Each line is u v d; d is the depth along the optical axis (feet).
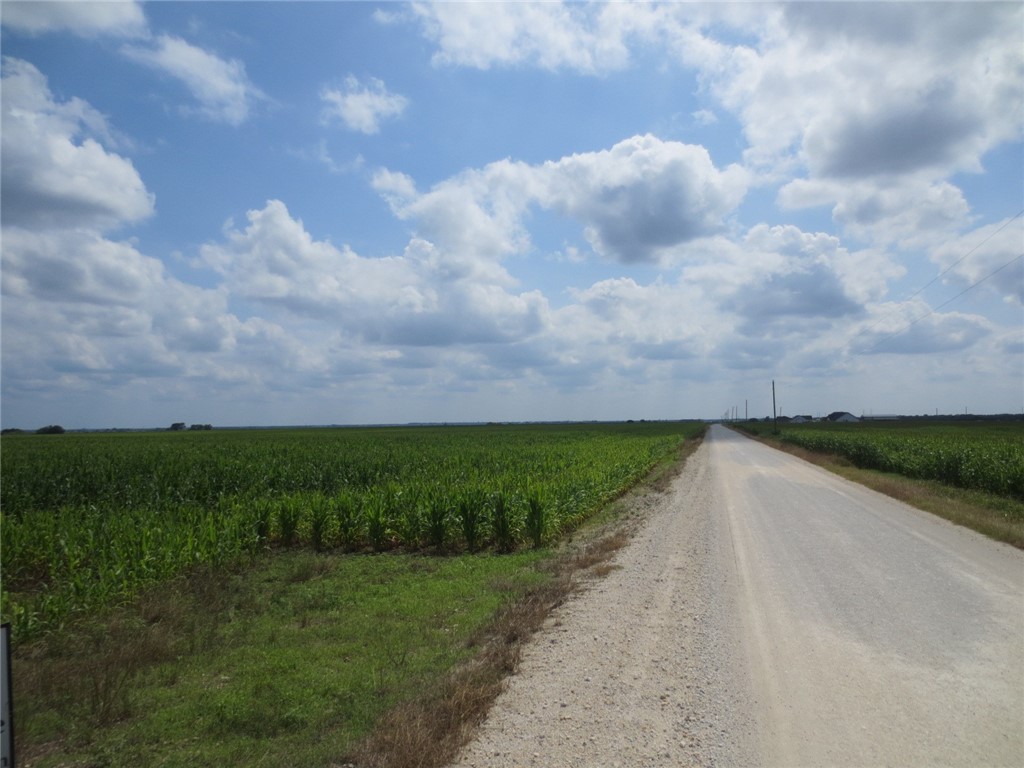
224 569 38.45
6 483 70.28
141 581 33.37
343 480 74.95
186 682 21.77
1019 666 20.98
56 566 36.01
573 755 15.43
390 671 21.85
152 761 16.34
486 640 24.72
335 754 16.02
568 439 181.27
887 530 47.73
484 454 105.09
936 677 20.11
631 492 80.69
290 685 20.92
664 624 25.79
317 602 31.50
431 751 15.40
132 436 270.05
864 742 15.96
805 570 35.04
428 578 37.01
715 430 407.03
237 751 16.71
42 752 17.03
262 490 69.41
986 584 31.76
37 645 25.91
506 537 46.83
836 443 140.97
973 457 80.94
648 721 17.21
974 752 15.40
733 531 47.93
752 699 18.60
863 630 24.75
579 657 22.17
